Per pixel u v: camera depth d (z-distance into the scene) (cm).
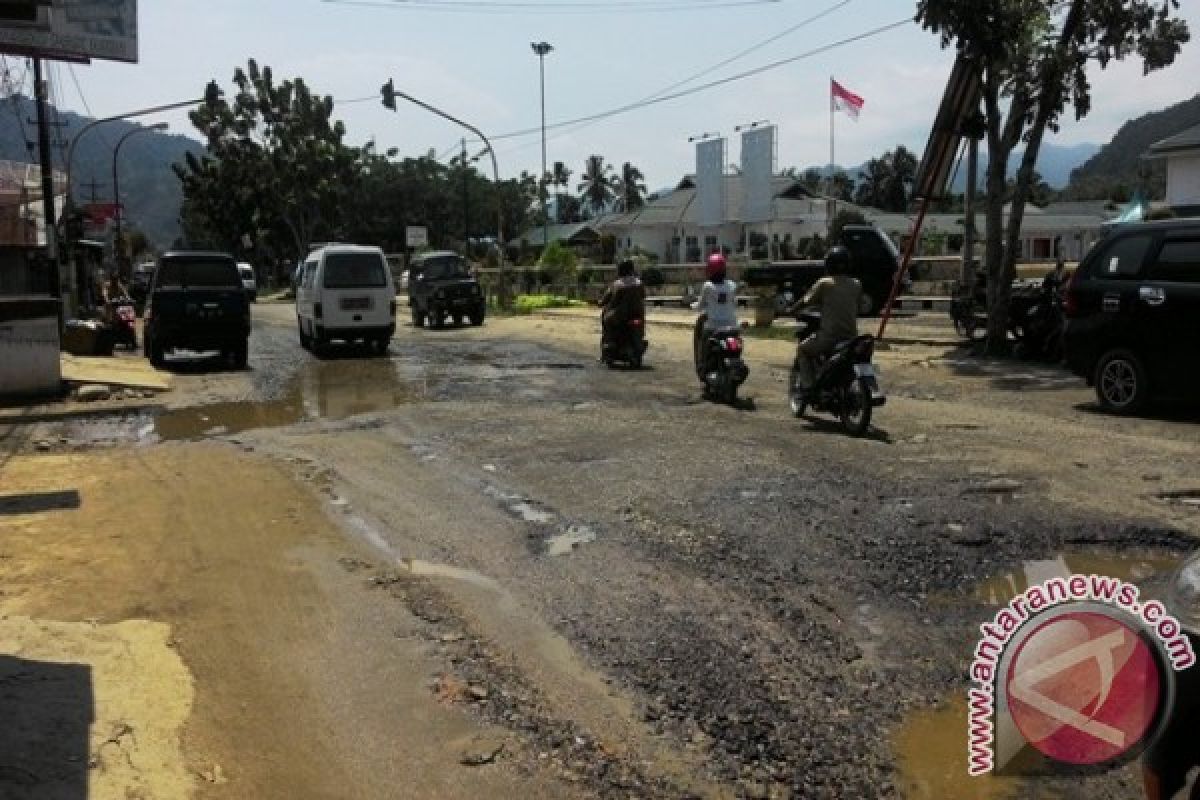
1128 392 1062
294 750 383
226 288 1800
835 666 445
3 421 1209
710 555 597
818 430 1003
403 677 448
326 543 654
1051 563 567
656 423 1071
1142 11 1505
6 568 607
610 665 454
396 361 1870
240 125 6844
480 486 802
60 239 2466
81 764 365
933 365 1538
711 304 1249
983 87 1591
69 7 1219
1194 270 1008
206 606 539
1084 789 341
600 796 350
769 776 360
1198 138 2281
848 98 3894
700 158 4322
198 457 962
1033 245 5991
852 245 2612
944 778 353
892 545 603
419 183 8944
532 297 3525
